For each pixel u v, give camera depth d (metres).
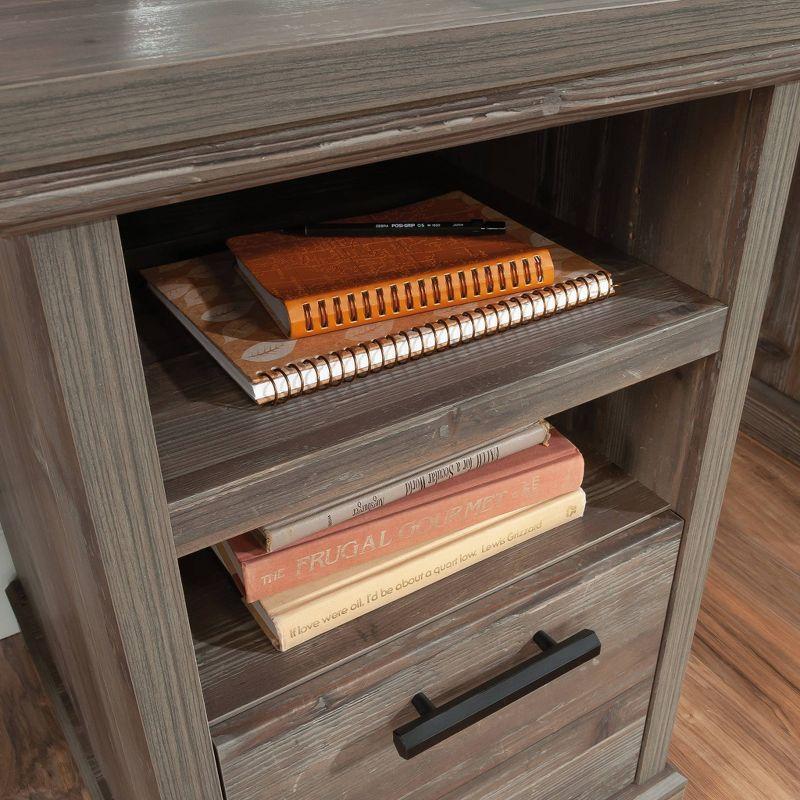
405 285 0.56
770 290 1.35
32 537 0.74
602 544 0.70
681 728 0.98
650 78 0.47
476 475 0.64
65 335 0.37
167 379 0.54
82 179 0.34
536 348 0.57
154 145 0.34
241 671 0.58
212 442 0.49
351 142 0.39
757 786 0.93
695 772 0.94
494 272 0.58
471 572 0.67
